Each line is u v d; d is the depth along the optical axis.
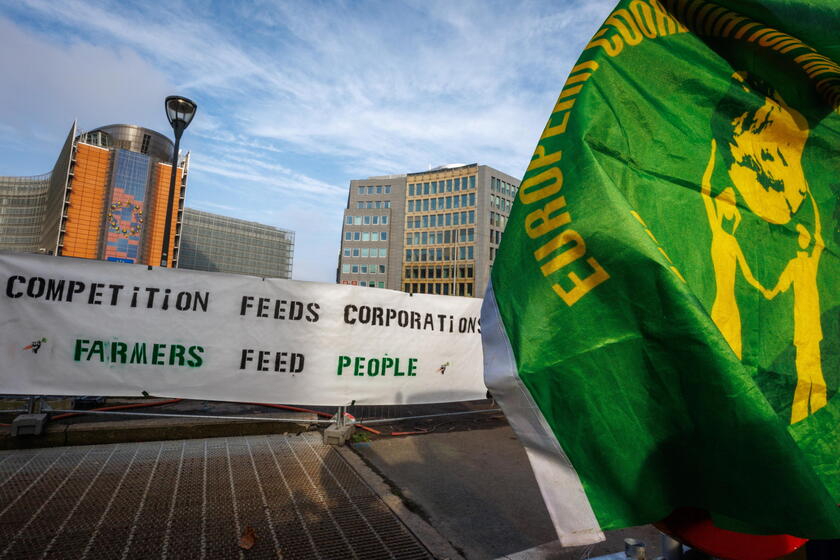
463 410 8.52
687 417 0.84
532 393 0.87
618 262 0.87
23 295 4.77
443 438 6.11
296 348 5.70
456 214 94.31
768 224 1.28
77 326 4.92
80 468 4.26
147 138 137.12
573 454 0.85
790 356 1.24
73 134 118.94
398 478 4.38
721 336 0.81
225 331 5.43
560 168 0.98
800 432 1.20
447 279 93.00
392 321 6.29
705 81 1.22
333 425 5.77
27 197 184.62
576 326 0.89
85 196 118.12
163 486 3.91
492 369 0.91
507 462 5.01
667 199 1.12
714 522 0.91
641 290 0.85
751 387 0.79
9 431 4.80
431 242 96.06
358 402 5.95
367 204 101.94
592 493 0.84
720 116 1.26
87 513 3.32
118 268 5.13
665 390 0.85
